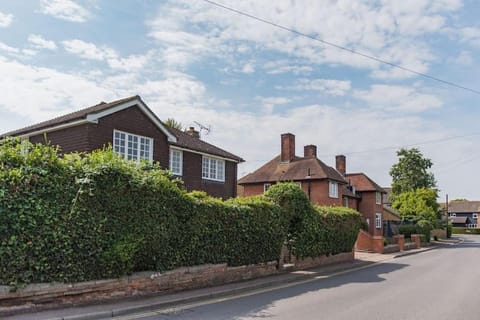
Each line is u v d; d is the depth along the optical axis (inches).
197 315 341.7
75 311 325.7
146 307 358.0
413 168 2657.5
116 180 376.2
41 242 329.1
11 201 314.5
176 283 433.7
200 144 1032.2
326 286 524.4
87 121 680.4
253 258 552.4
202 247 468.4
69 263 345.7
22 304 319.3
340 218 817.5
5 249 310.5
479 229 3427.7
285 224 628.7
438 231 2283.5
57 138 724.0
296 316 345.1
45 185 335.0
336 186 1611.7
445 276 641.0
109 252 367.6
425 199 2151.8
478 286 533.6
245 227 534.3
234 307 377.7
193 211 451.5
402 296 452.4
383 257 999.6
